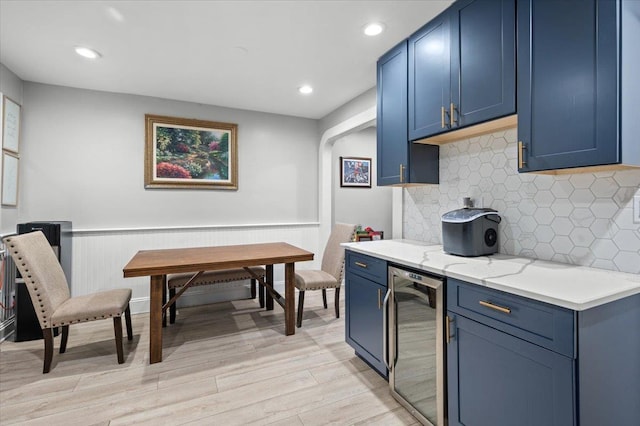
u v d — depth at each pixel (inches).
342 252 122.1
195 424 63.4
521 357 44.3
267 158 158.9
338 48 95.3
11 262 106.7
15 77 110.8
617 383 43.5
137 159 132.4
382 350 76.0
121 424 63.2
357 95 134.6
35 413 66.3
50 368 83.1
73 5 74.0
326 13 78.2
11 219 108.5
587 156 46.9
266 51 96.8
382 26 84.1
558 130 50.6
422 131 79.4
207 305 141.4
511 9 57.9
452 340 56.0
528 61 54.9
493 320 48.4
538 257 66.2
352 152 186.4
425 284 61.2
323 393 74.0
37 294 79.7
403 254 73.4
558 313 39.6
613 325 42.8
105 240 126.5
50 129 119.4
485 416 49.9
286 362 88.7
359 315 86.2
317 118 169.2
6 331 103.6
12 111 108.1
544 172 58.7
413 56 82.1
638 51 45.6
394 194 109.0
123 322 119.5
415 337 64.8
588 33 46.7
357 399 71.8
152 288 88.2
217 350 96.0
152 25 82.6
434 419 60.2
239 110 152.5
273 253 111.5
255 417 65.6
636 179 51.8
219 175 147.3
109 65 105.1
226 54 98.4
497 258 67.4
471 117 66.2
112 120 128.6
